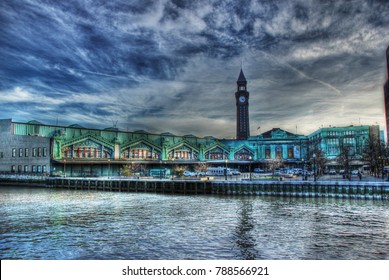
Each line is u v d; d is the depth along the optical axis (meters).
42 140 107.75
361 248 29.56
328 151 149.12
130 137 133.88
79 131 118.94
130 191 83.62
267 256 27.55
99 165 116.62
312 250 29.06
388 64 134.88
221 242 31.81
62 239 33.66
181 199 64.62
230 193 70.62
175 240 32.69
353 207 50.53
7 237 34.59
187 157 152.38
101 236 34.69
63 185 94.19
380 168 93.12
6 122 116.12
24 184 101.69
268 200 60.66
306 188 63.56
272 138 172.88
